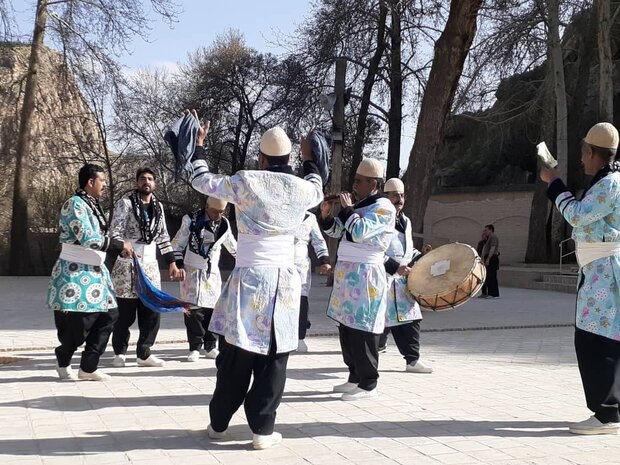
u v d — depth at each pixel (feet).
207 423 18.71
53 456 15.74
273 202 16.62
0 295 61.31
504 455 16.07
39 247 96.53
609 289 17.89
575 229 18.60
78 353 29.60
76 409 20.12
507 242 111.96
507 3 72.64
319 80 87.76
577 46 101.50
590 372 18.01
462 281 23.39
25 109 89.56
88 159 108.78
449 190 118.01
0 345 31.68
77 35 89.86
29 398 21.43
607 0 81.41
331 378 25.31
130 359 28.91
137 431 17.87
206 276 28.27
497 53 78.23
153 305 25.79
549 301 63.41
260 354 16.44
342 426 18.60
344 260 21.88
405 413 20.10
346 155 105.91
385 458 15.80
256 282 16.57
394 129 87.30
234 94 119.34
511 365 28.76
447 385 24.27
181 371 26.25
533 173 113.50
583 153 18.85
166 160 120.26
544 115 95.20
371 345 21.68
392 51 81.30
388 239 21.58
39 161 101.40
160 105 119.34
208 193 16.78
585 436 17.75
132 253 24.90
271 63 117.70
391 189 27.02
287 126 91.81
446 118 54.54
